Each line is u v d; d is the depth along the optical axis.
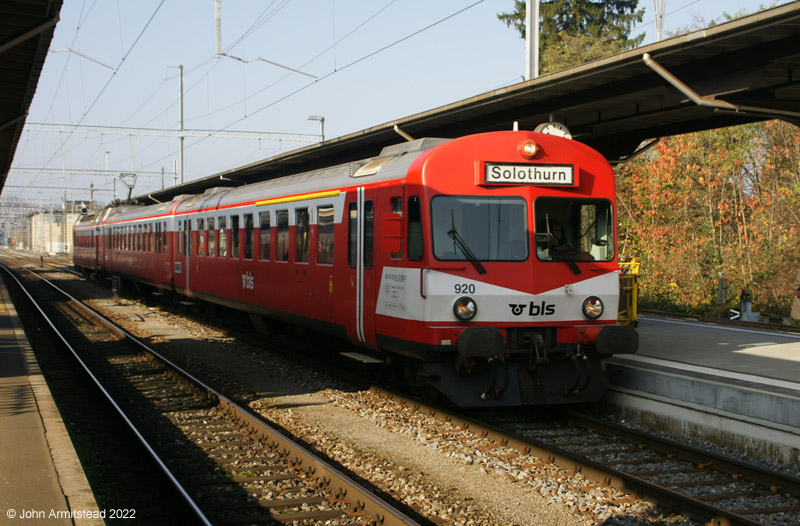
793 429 7.04
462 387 8.45
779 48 7.90
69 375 12.12
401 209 8.80
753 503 6.05
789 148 21.59
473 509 5.88
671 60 8.86
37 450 6.48
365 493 5.78
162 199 35.31
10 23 9.30
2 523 4.79
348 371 12.26
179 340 15.93
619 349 8.62
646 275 22.44
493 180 8.41
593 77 9.62
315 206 11.38
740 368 9.14
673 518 5.69
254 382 11.27
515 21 39.44
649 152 23.70
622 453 7.50
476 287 8.28
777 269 21.06
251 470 6.88
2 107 14.30
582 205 8.81
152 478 6.84
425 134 13.90
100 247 33.25
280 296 12.81
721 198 22.89
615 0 39.81
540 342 8.48
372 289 9.55
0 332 15.32
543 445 7.26
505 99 10.94
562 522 5.66
